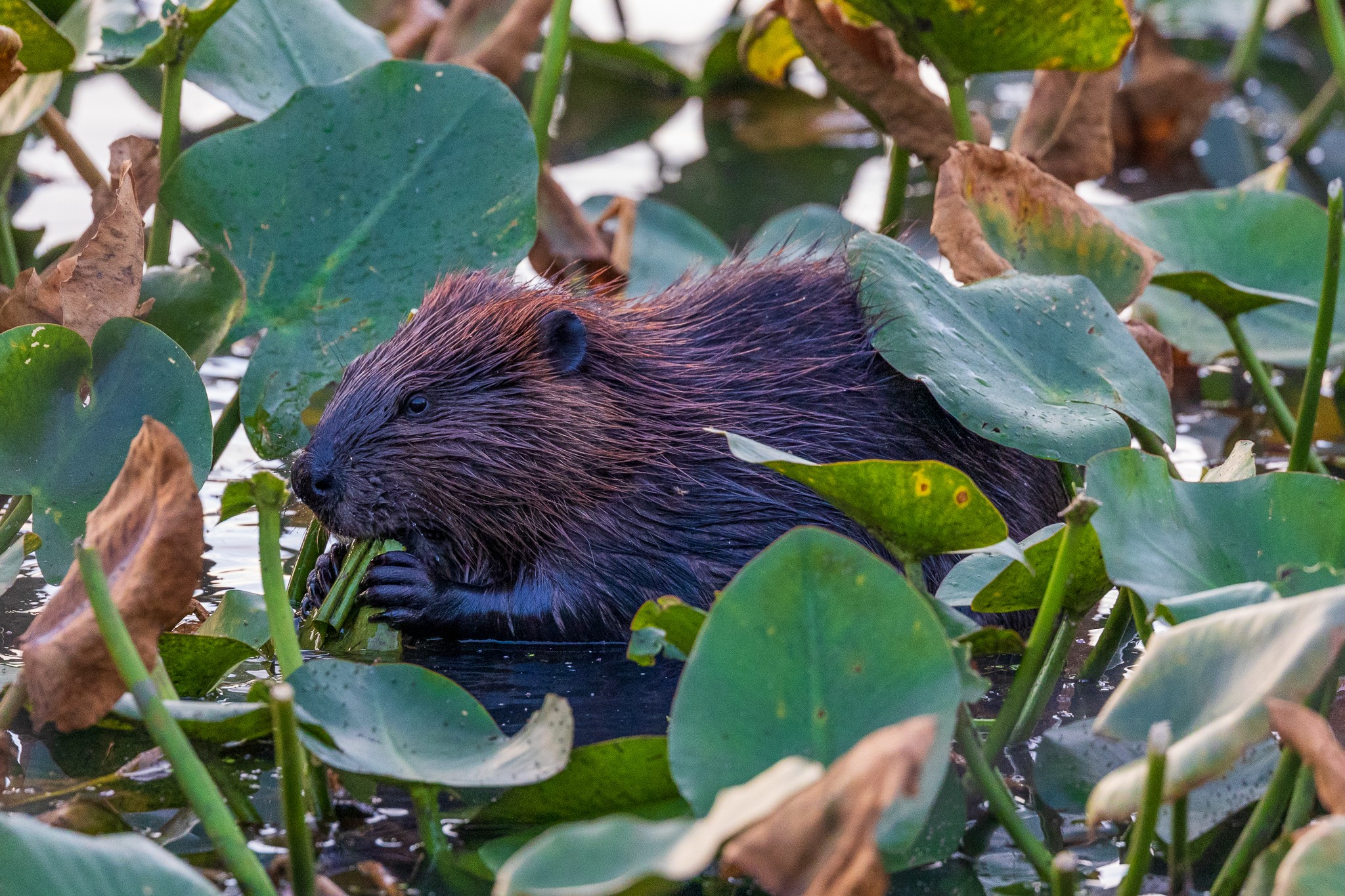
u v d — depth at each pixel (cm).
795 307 760
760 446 519
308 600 722
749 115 1644
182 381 634
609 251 1111
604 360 727
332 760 455
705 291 782
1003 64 866
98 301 651
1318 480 566
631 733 575
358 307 788
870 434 725
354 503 692
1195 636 429
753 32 1082
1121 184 1422
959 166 750
